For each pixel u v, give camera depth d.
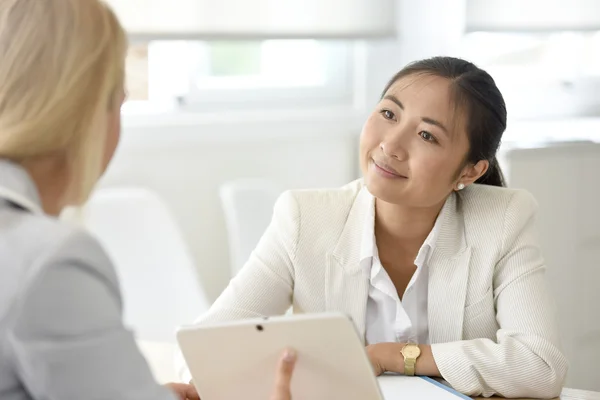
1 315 1.27
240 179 4.55
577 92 5.18
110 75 1.44
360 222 2.40
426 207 2.33
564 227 4.17
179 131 4.35
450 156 2.23
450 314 2.33
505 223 2.38
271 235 2.46
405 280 2.41
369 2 4.57
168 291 3.87
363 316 2.36
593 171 4.21
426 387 2.12
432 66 2.28
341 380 1.72
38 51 1.38
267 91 4.72
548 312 2.29
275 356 1.72
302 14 4.41
